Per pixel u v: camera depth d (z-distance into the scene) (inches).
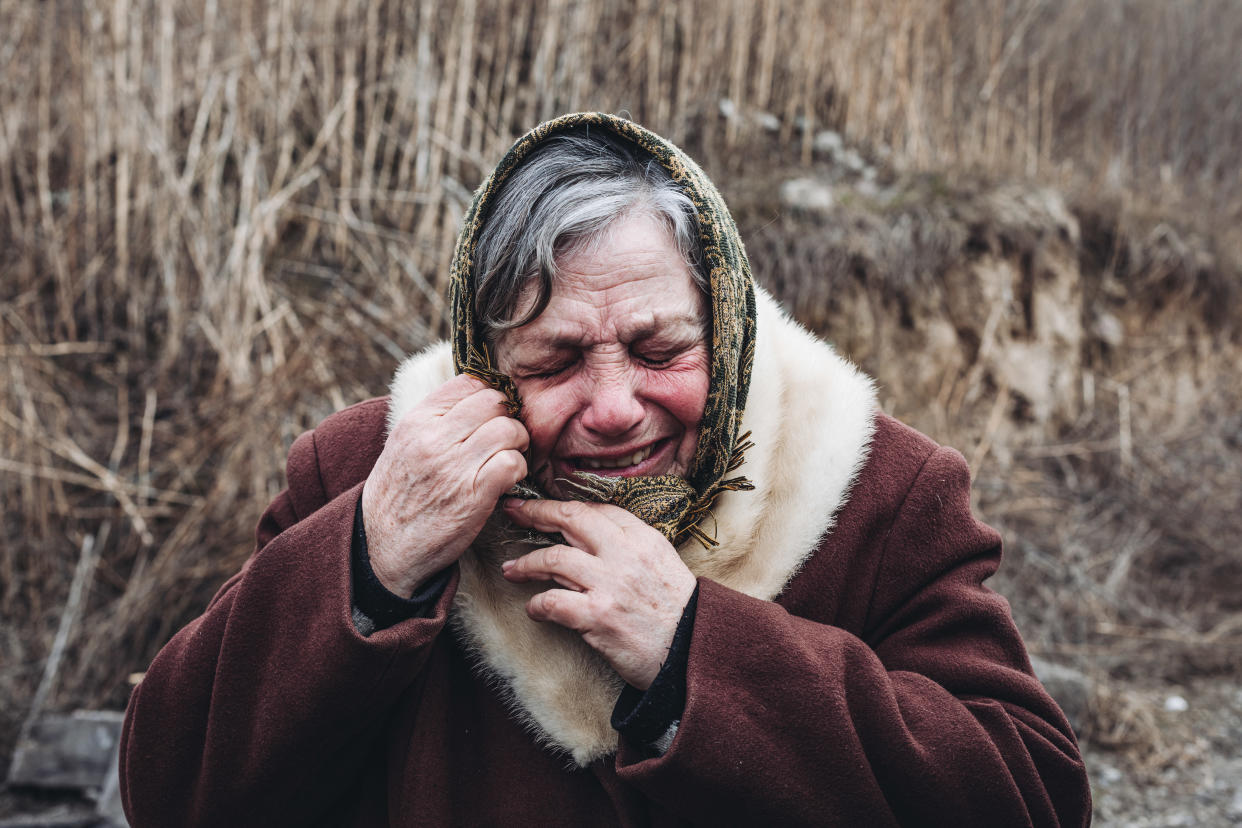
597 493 43.3
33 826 102.6
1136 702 139.0
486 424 41.6
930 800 39.3
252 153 154.3
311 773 42.0
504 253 41.4
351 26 165.8
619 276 40.8
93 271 148.8
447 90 166.1
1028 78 250.4
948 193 202.1
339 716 40.3
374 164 166.7
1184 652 155.5
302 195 157.8
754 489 45.6
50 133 157.6
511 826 43.8
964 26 232.8
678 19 188.5
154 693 44.0
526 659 44.3
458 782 44.8
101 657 119.6
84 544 128.2
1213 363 239.0
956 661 43.9
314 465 51.3
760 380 47.3
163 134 153.6
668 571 41.5
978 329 193.9
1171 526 189.6
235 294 143.9
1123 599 165.8
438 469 40.6
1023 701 43.1
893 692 41.0
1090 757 128.9
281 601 42.1
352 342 144.2
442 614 41.6
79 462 133.1
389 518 41.4
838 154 199.6
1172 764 127.0
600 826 43.7
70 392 141.6
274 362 141.6
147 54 158.9
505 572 43.6
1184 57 284.2
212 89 157.6
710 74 191.0
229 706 41.7
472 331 43.5
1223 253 246.4
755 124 192.1
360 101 169.0
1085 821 42.9
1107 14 274.8
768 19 193.9
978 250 198.4
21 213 154.3
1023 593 161.9
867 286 180.9
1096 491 194.9
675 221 41.6
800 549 45.3
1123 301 233.9
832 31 205.5
